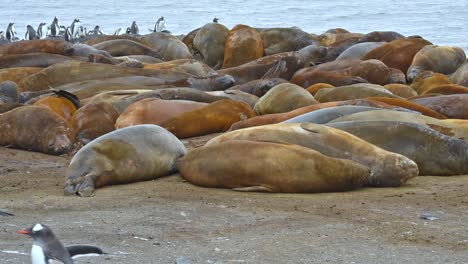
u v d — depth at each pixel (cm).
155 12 12875
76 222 1271
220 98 2331
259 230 1241
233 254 1113
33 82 2538
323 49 3198
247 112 2106
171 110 2048
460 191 1504
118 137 1598
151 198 1451
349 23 9675
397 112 1819
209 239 1188
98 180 1530
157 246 1146
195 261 1077
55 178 1652
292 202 1427
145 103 2042
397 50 2973
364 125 1680
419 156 1634
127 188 1539
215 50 3462
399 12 11475
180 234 1212
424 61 2889
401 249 1146
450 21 9400
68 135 1903
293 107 2197
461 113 2098
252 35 3319
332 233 1224
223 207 1387
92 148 1562
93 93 2467
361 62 2739
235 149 1532
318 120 1839
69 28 6072
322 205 1405
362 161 1559
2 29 9750
